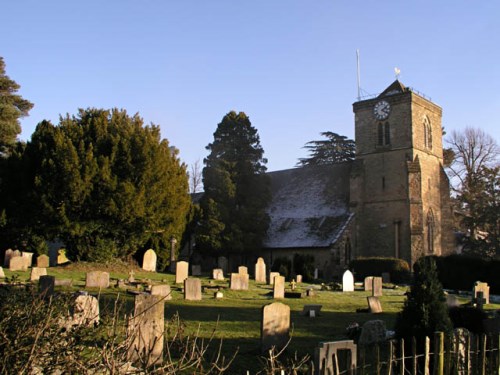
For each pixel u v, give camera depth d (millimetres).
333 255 46750
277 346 12156
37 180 30797
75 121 35250
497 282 37562
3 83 42781
